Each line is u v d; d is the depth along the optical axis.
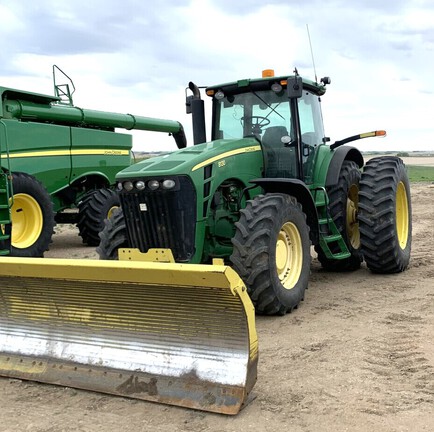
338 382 3.67
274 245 5.01
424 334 4.53
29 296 4.07
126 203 5.13
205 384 3.47
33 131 9.12
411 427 3.06
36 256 8.32
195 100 6.43
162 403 3.49
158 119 12.38
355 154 7.42
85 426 3.24
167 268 3.33
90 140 10.45
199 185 5.05
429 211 14.89
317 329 4.80
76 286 3.81
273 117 6.14
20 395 3.71
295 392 3.55
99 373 3.80
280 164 6.11
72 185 10.63
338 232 6.49
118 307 3.78
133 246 5.18
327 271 7.33
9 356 4.14
